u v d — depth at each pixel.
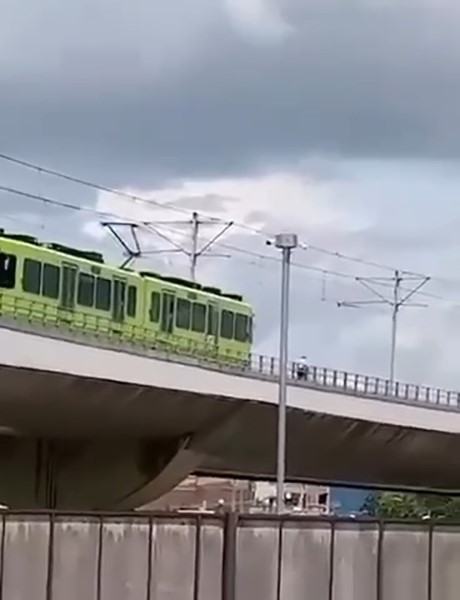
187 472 63.03
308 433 64.81
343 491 142.00
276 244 61.62
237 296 70.38
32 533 28.72
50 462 62.81
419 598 29.83
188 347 63.66
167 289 62.75
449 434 73.25
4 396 48.81
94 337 50.69
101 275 57.78
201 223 78.25
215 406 58.47
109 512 28.88
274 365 62.16
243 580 28.28
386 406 68.25
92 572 28.66
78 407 52.25
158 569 28.50
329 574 29.05
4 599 28.47
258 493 150.12
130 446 62.28
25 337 46.69
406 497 138.00
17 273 52.53
